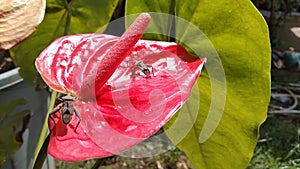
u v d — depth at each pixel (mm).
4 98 578
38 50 636
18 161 619
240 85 491
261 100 490
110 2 637
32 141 633
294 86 1683
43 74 391
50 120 368
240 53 481
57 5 620
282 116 1443
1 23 376
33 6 382
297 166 1118
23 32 379
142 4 490
